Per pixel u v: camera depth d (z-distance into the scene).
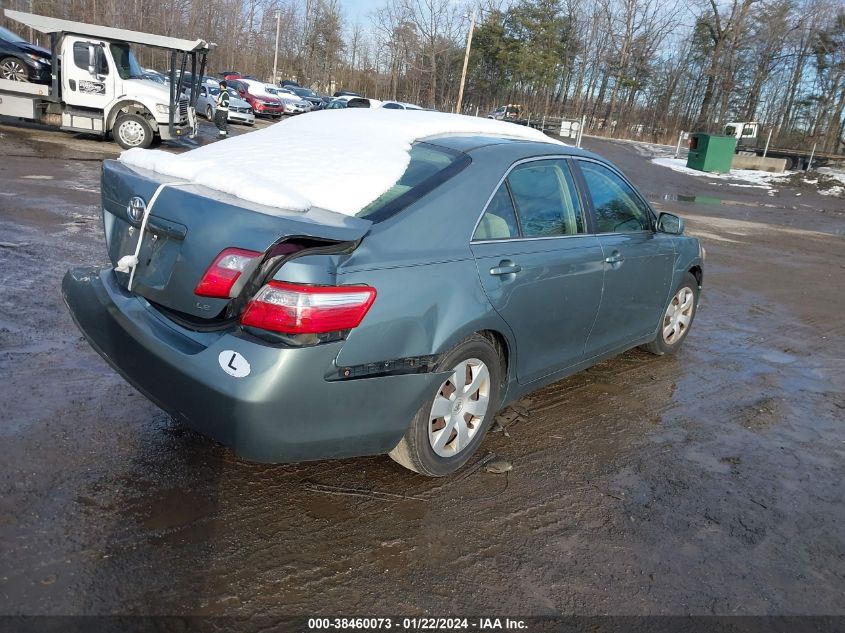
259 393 2.55
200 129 22.33
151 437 3.48
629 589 2.76
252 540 2.80
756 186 26.23
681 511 3.38
